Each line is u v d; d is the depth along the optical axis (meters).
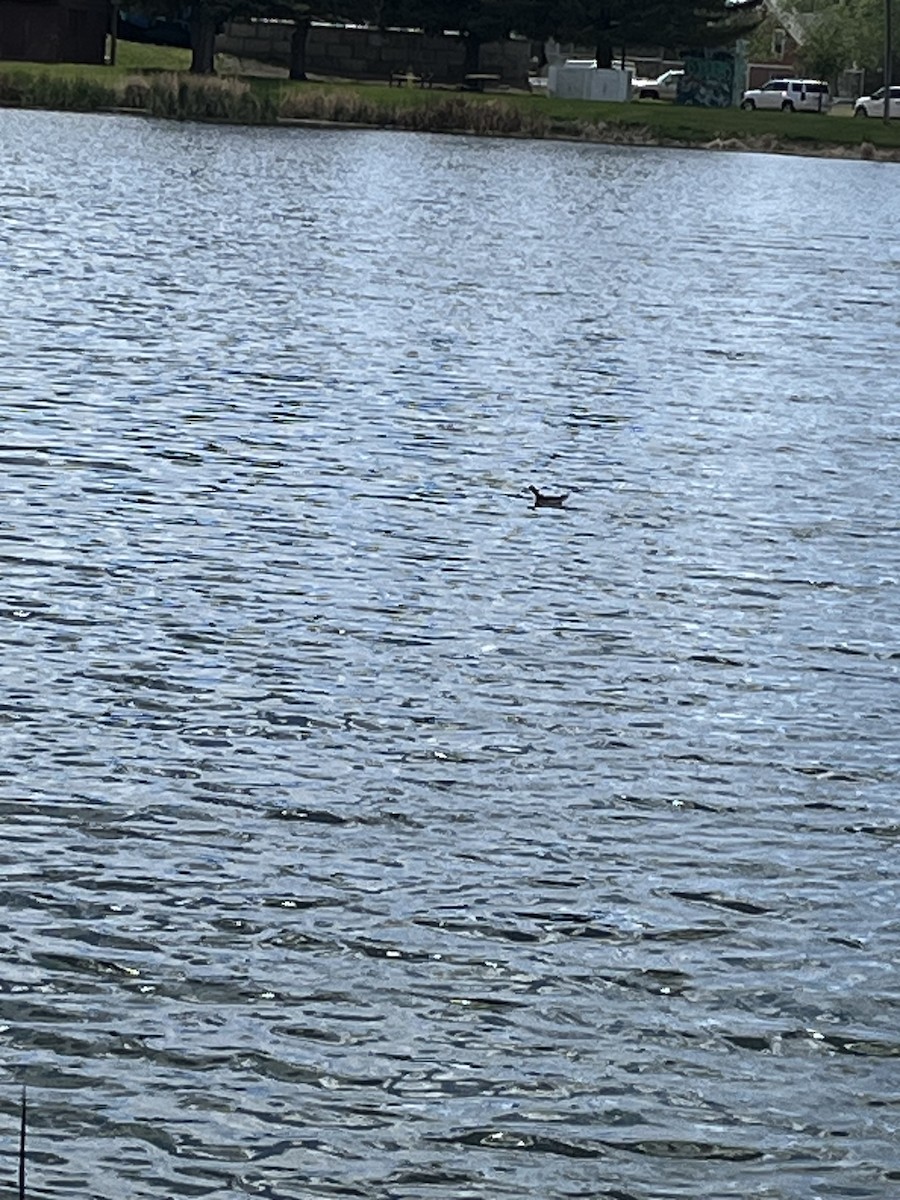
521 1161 10.32
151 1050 11.04
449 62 115.88
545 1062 11.16
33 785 14.26
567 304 40.78
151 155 74.19
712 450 26.86
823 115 121.69
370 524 21.81
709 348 35.97
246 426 26.06
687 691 17.25
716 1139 10.57
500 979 11.98
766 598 20.14
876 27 150.75
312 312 36.53
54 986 11.59
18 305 34.31
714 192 77.69
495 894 13.05
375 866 13.37
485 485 23.97
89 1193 9.89
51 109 95.88
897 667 18.25
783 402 30.78
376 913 12.70
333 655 17.50
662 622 19.14
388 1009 11.59
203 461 23.98
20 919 12.30
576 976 12.07
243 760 15.02
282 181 67.69
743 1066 11.23
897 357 36.41
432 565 20.44
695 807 14.71
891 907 13.22
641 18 109.88
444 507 22.78
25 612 17.94
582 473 24.97
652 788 15.03
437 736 15.80
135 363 29.70
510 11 108.69
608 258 51.41
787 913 13.04
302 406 27.66
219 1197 9.92
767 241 59.56
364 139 93.75
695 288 45.56
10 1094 10.58
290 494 22.77
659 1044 11.41
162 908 12.58
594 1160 10.36
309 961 12.05
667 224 63.09
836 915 13.05
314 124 100.44
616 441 27.05
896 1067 11.32
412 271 44.75
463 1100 10.78
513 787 14.87
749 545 22.09
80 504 21.59
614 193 73.94
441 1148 10.38
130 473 23.09
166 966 11.89
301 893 12.89
